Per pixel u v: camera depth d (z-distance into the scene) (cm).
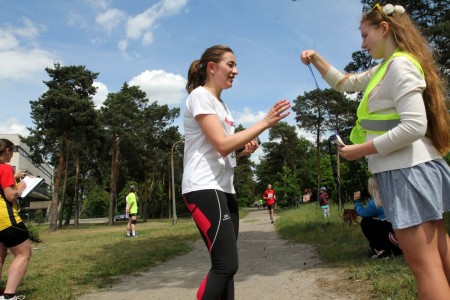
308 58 302
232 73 296
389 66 224
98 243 1280
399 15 238
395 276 484
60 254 977
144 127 4809
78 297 534
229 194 288
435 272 211
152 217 6084
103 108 4200
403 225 214
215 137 264
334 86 300
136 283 617
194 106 276
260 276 614
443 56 1151
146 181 5081
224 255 262
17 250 475
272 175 6725
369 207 625
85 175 4794
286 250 883
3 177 472
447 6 1231
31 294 542
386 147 216
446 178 221
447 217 606
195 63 314
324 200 1600
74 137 3469
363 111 239
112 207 4188
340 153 237
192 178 274
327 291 482
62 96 3133
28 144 3828
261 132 262
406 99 213
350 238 916
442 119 224
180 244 1128
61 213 4034
